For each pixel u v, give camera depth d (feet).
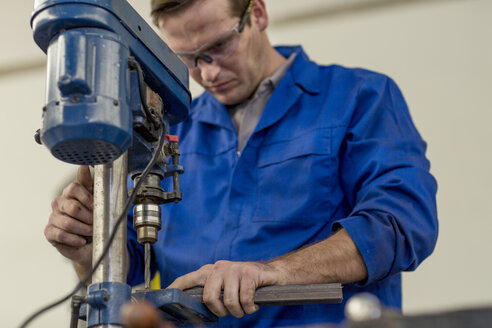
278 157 5.74
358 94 5.82
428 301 8.95
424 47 10.16
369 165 5.35
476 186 9.29
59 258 10.74
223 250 5.43
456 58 9.97
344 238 4.68
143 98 3.79
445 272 9.03
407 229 4.80
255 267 4.19
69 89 3.43
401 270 4.80
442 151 9.57
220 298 4.10
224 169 5.93
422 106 9.86
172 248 5.65
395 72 10.16
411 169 5.26
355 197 5.52
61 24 3.65
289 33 10.86
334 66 6.31
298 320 4.96
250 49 6.02
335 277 4.47
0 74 12.18
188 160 6.07
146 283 4.07
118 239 3.65
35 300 10.54
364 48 10.44
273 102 6.01
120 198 3.77
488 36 9.96
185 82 4.59
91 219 4.90
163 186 5.76
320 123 5.76
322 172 5.55
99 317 3.34
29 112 11.81
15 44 11.87
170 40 5.92
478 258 8.98
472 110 9.68
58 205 5.02
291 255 4.55
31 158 11.50
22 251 10.90
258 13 6.34
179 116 4.60
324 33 10.71
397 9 10.52
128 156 4.06
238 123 6.32
